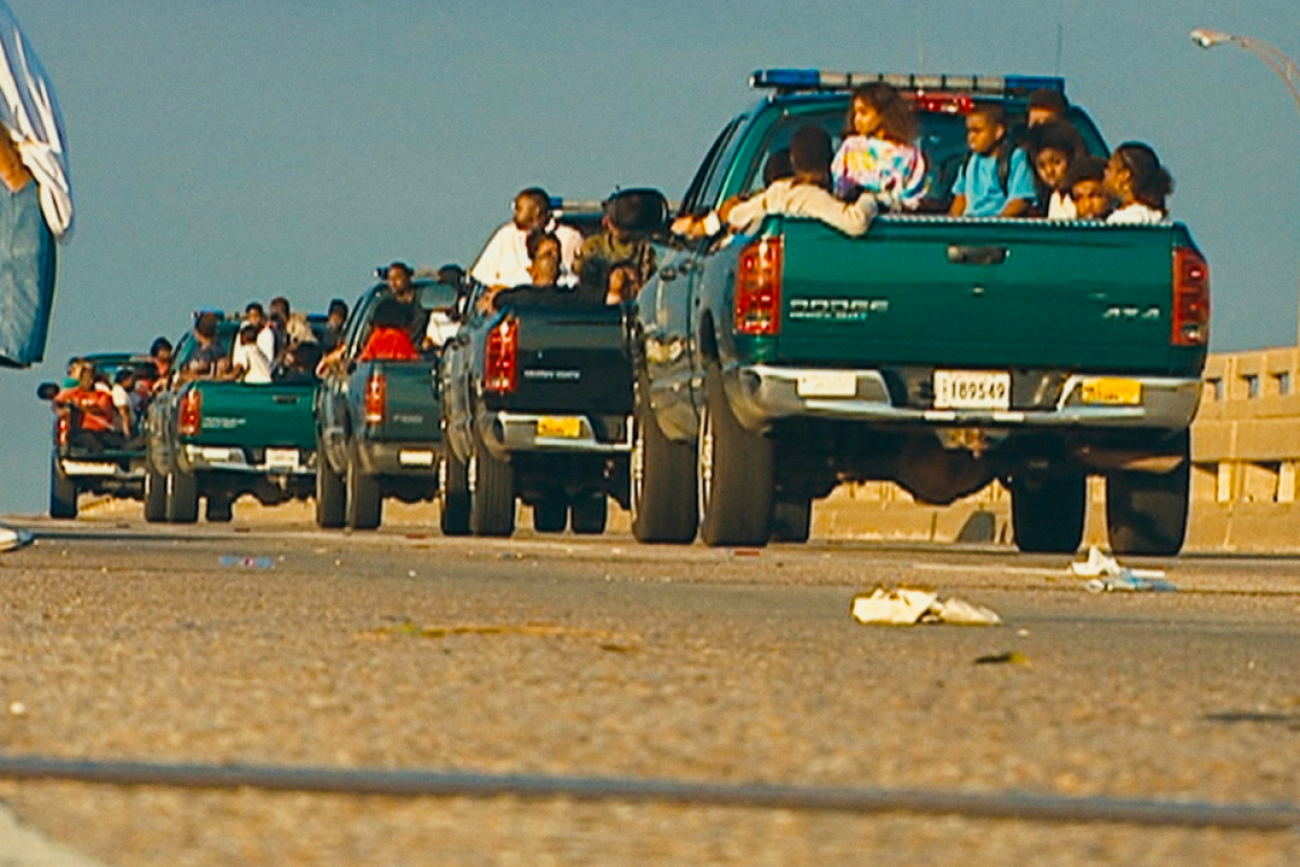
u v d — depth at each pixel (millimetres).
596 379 52094
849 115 41250
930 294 37625
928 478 40500
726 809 10688
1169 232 38156
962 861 9594
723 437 39750
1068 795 11281
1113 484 41750
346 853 9547
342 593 26094
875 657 18438
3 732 12953
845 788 11305
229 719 13539
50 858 9234
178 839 9805
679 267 43344
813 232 37562
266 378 82812
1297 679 17375
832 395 37562
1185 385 38188
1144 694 15852
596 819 10414
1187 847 10008
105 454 91375
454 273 71250
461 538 52000
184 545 40969
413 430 64500
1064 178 41500
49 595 24719
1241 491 68812
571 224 60000
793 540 52781
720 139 45344
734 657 18047
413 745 12578
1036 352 37906
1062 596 29156
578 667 16875
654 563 35688
